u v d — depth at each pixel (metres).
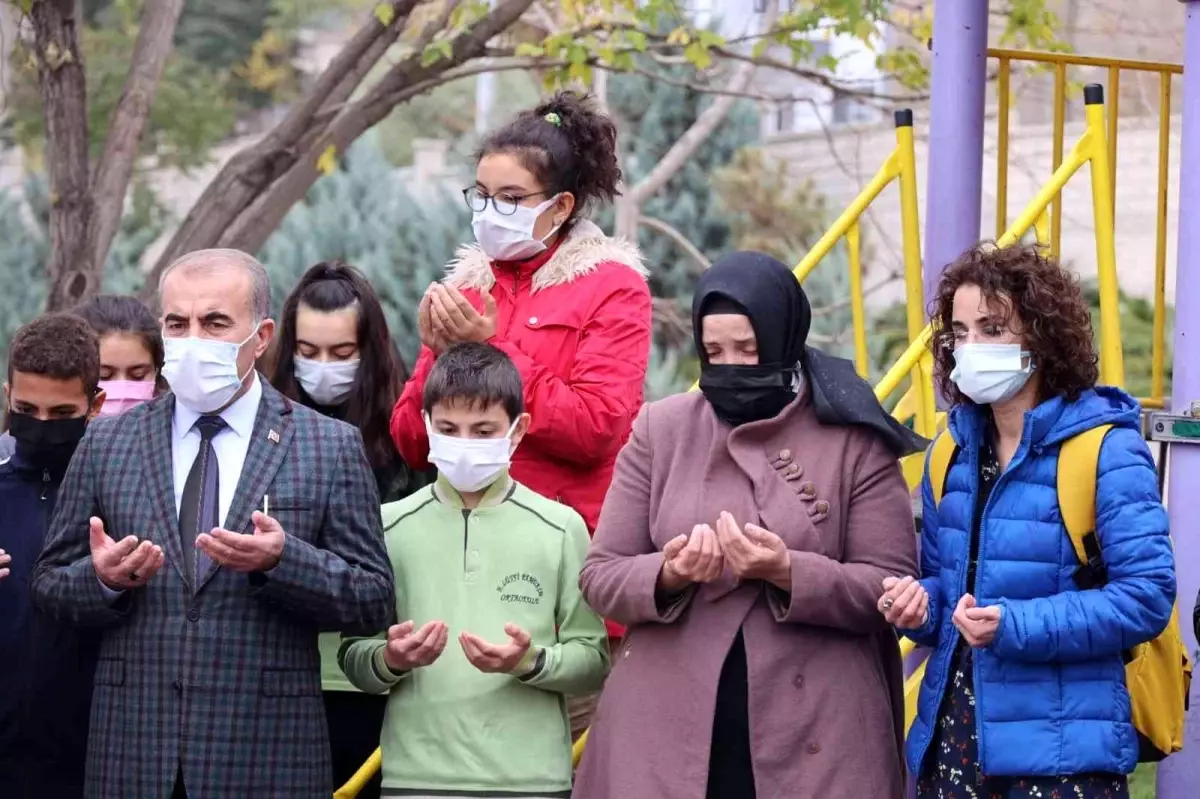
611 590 4.89
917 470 6.81
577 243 5.86
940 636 4.96
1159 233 8.22
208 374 4.94
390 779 5.20
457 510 5.38
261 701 4.90
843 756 4.76
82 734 5.36
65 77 12.26
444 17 12.59
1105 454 4.74
